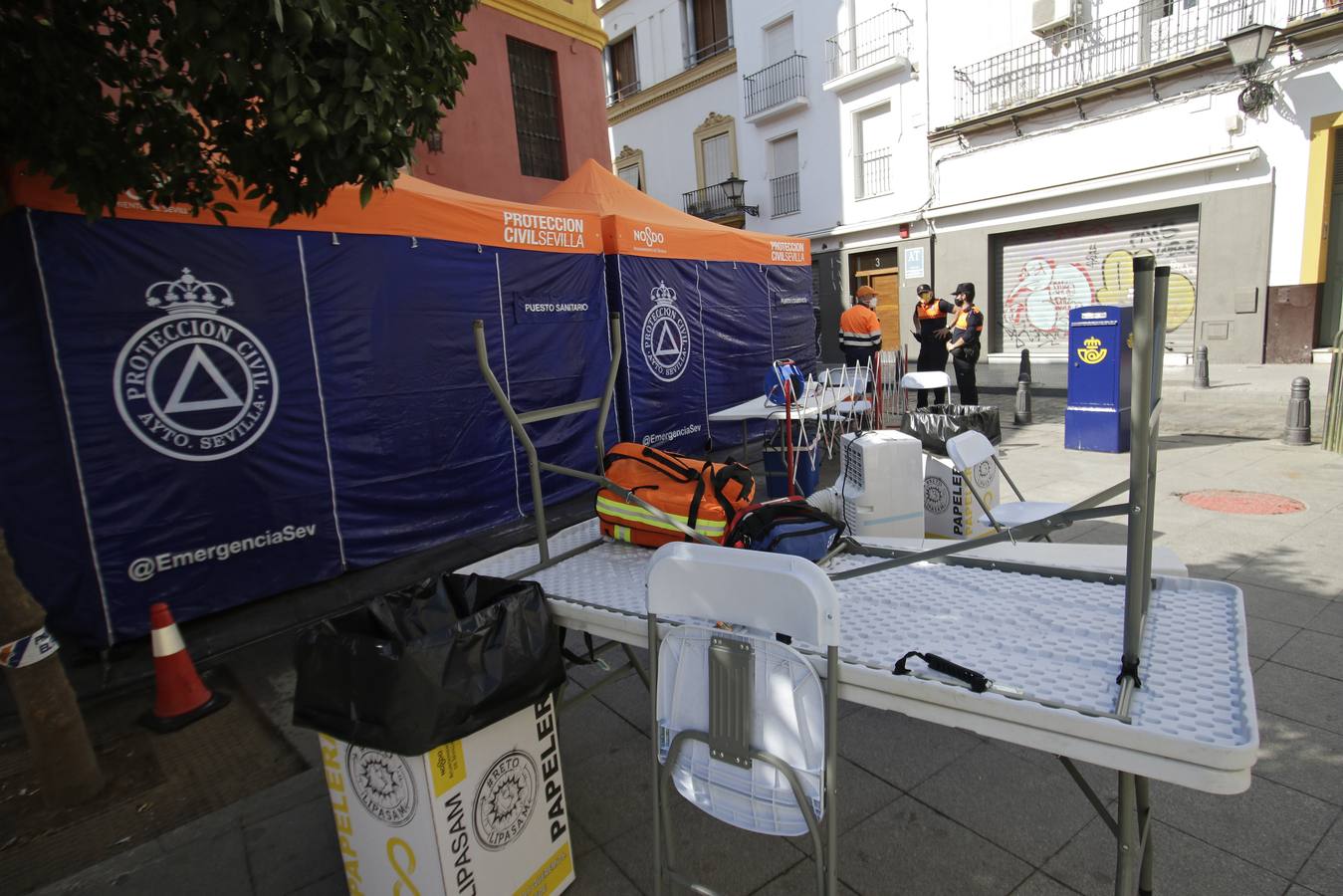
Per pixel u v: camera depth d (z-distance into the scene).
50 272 3.58
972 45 14.95
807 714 1.52
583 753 2.84
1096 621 1.83
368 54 2.33
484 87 8.84
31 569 3.90
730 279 8.16
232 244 4.18
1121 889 1.50
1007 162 14.79
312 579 4.61
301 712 1.86
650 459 2.90
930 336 9.06
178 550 4.05
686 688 1.71
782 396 5.96
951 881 2.04
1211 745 1.23
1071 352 7.16
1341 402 6.18
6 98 2.43
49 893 2.29
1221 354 12.34
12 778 2.98
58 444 3.73
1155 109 12.52
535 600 2.01
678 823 2.39
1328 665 2.94
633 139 23.27
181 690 3.35
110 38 2.52
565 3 9.69
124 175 2.73
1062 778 2.46
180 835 2.53
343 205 4.64
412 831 1.81
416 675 1.68
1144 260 1.37
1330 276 11.34
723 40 20.16
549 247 6.00
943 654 1.70
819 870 1.54
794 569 1.49
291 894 2.20
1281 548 4.18
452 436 5.36
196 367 4.07
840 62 17.17
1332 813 2.17
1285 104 11.09
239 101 2.47
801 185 18.89
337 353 4.66
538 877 2.04
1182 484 5.66
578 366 6.37
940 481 4.19
